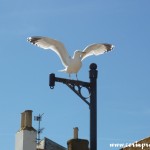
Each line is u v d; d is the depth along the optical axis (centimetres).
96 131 1438
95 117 1449
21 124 3453
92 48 1605
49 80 1465
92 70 1473
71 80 1464
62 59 1571
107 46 1612
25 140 3362
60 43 1588
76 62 1530
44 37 1598
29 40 1603
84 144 2117
